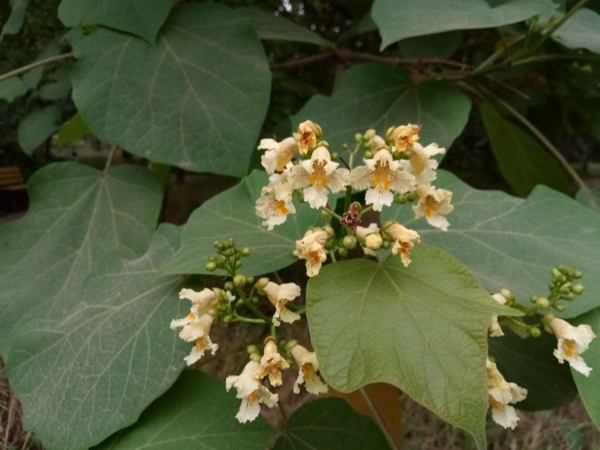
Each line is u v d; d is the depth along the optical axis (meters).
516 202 0.28
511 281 0.25
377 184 0.20
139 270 0.28
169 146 0.32
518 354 0.33
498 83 0.43
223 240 0.23
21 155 0.45
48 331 0.25
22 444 0.29
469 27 0.28
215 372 0.38
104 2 0.33
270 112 0.53
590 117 0.45
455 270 0.20
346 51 0.47
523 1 0.31
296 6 0.60
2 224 0.33
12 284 0.31
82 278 0.31
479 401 0.17
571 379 0.32
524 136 0.44
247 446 0.22
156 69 0.33
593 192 0.37
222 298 0.22
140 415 0.23
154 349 0.24
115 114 0.32
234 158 0.32
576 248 0.26
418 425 0.36
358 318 0.19
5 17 0.39
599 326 0.23
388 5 0.30
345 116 0.35
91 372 0.24
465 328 0.18
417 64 0.42
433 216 0.21
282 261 0.25
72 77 0.33
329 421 0.27
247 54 0.34
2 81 0.35
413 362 0.18
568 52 0.41
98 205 0.34
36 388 0.24
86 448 0.22
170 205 0.56
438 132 0.33
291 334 0.39
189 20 0.35
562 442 0.35
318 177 0.20
